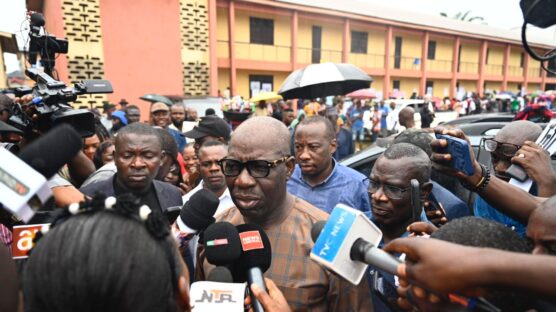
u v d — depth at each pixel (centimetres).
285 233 155
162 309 69
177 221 143
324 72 460
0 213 114
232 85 1725
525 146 168
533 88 3109
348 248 88
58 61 1171
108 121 848
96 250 63
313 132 276
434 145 131
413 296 78
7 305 68
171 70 1374
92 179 229
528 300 79
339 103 1594
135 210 75
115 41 1260
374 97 1680
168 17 1354
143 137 211
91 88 177
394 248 77
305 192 289
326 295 147
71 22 1184
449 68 2527
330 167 290
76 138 90
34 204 75
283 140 155
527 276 60
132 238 68
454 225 92
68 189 121
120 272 63
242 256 126
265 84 1906
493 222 91
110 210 73
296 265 148
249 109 1315
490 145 217
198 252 150
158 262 69
